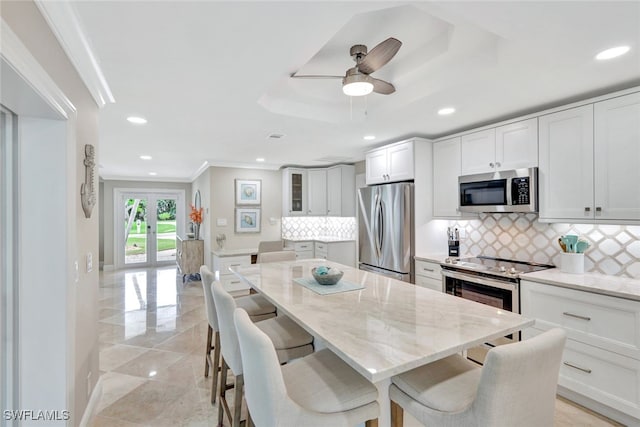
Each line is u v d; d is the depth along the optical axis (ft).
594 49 5.59
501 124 9.69
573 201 8.04
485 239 11.24
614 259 8.12
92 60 5.94
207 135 11.89
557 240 9.30
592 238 8.53
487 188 9.93
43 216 4.99
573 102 8.38
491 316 5.11
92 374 7.02
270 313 8.03
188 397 7.80
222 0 4.40
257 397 3.91
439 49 7.16
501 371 3.39
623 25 4.83
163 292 17.97
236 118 9.76
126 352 10.29
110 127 10.73
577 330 7.23
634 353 6.38
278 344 5.99
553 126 8.43
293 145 13.74
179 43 5.51
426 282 11.18
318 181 19.75
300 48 5.75
